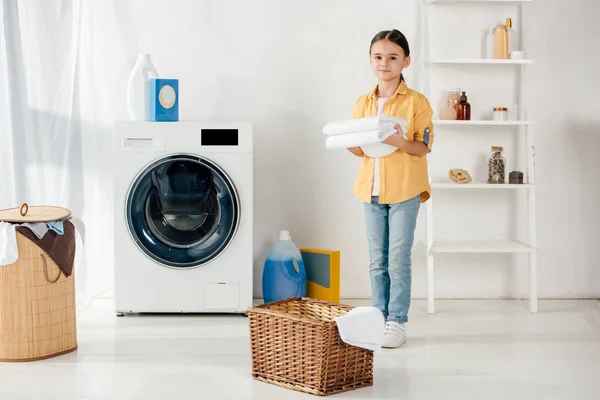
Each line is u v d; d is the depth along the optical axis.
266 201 3.96
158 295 3.55
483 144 3.94
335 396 2.48
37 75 3.50
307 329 2.49
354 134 3.01
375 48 3.07
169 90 3.55
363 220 3.96
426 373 2.74
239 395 2.48
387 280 3.24
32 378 2.65
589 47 3.93
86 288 3.76
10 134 3.29
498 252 3.98
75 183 3.63
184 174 3.52
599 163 3.97
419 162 3.11
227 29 3.88
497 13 3.91
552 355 2.97
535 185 3.76
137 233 3.51
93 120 3.75
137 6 3.86
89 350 3.01
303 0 3.88
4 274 2.82
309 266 3.79
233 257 3.55
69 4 3.57
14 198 3.29
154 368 2.77
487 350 3.04
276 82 3.91
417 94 3.12
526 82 3.89
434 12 3.89
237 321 3.50
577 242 4.00
